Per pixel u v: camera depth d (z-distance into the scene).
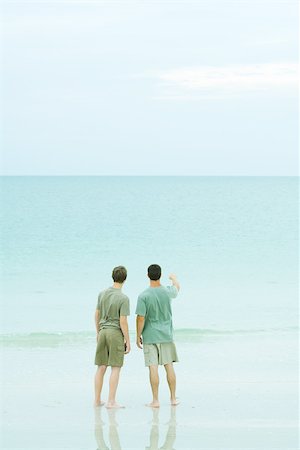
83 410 10.27
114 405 10.40
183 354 14.63
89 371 13.08
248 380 12.27
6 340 16.06
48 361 13.92
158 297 10.41
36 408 10.38
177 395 11.23
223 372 12.97
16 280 27.28
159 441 8.71
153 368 10.41
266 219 54.84
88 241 40.22
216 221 53.44
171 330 10.59
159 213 61.28
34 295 24.12
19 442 8.67
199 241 41.12
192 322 19.17
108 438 8.86
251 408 10.37
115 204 74.62
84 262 32.12
